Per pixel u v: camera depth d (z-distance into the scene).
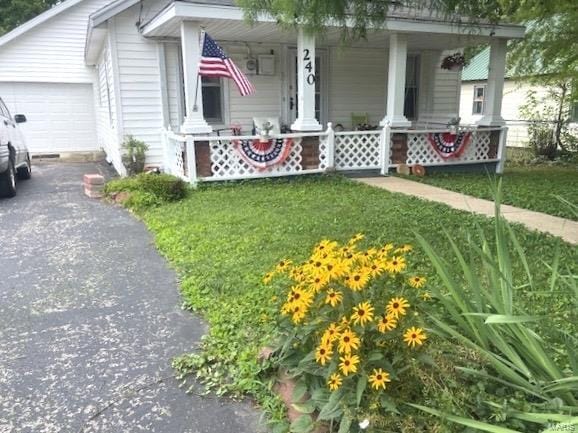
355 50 11.41
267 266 4.28
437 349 2.11
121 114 9.62
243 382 2.59
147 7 9.41
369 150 9.70
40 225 6.24
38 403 2.51
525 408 1.93
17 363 2.90
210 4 7.57
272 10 4.87
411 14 8.64
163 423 2.35
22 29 14.23
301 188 8.15
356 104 11.74
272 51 10.63
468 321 2.15
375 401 1.95
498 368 2.02
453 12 6.15
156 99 9.77
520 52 12.71
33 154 14.41
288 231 5.42
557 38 11.91
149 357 2.94
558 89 15.00
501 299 2.22
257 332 3.11
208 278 4.06
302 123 8.88
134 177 8.38
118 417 2.40
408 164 9.94
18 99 14.84
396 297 2.13
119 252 5.04
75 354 2.99
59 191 8.83
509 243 4.80
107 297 3.87
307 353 2.32
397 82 9.41
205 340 3.10
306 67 8.70
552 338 2.34
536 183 8.91
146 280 4.22
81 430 2.30
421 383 2.05
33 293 3.97
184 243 5.11
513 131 17.81
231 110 10.62
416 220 5.85
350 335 1.96
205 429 2.30
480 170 10.66
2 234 5.82
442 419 1.89
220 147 8.48
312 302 2.22
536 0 6.61
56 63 14.88
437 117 12.09
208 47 7.73
